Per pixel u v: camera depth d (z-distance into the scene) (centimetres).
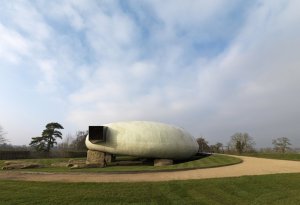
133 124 3300
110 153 3231
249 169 2273
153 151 3136
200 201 1221
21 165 2600
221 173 1998
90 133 3150
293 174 1817
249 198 1278
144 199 1231
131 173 2033
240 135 7106
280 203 1188
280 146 6788
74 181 1616
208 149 7544
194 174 1947
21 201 1180
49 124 6600
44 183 1523
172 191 1355
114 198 1234
